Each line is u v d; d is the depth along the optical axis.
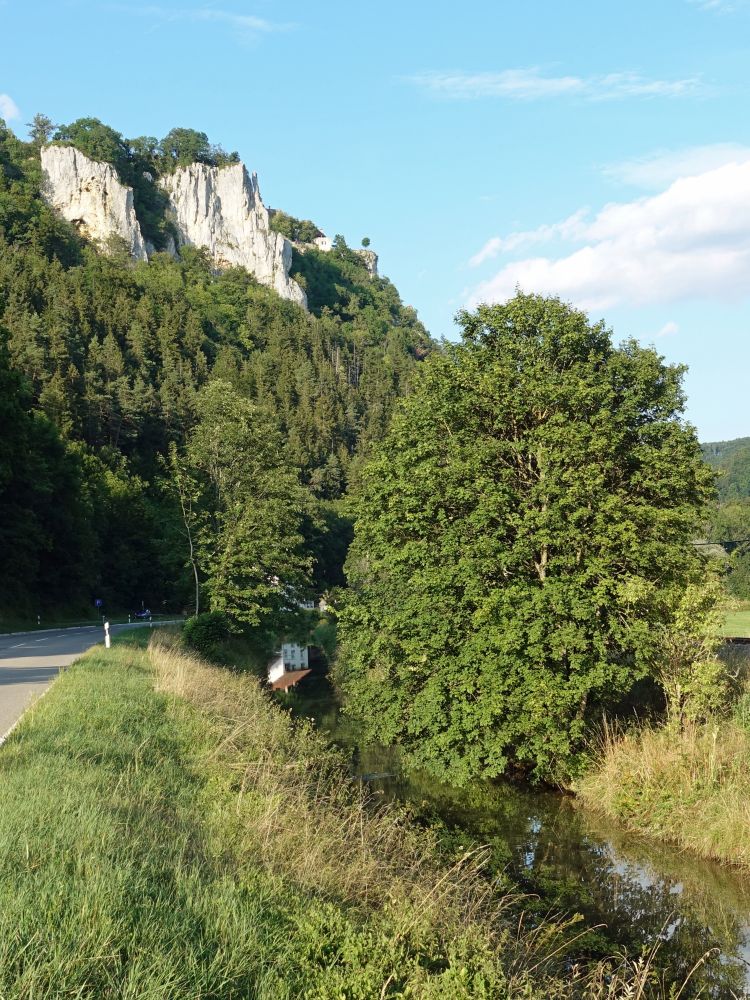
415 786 17.73
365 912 7.13
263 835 8.12
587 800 15.86
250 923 5.68
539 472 18.56
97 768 8.62
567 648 16.27
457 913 8.23
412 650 18.67
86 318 123.31
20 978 4.27
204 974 4.84
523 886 12.02
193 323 145.00
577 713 17.34
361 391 152.25
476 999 5.59
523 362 19.61
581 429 17.31
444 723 17.80
